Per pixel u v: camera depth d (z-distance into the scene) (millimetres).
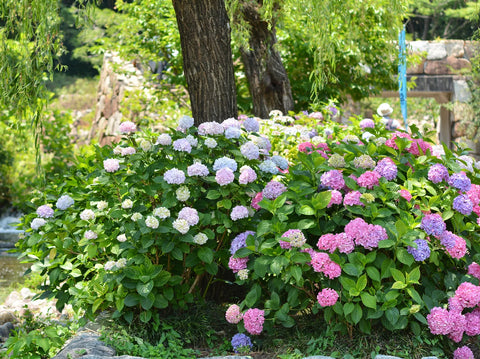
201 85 5082
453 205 3791
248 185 4121
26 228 4742
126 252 4113
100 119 16203
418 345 3529
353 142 4352
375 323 3637
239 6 6480
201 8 4984
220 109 5102
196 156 4238
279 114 6660
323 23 5145
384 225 3619
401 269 3705
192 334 4074
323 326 3785
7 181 14211
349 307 3445
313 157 3916
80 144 20766
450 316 3475
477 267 3799
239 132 4312
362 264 3529
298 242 3564
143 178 4082
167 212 3867
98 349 3551
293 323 3701
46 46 4246
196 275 4570
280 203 3805
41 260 4441
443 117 14883
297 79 9141
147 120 10875
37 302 5961
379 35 8688
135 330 3949
